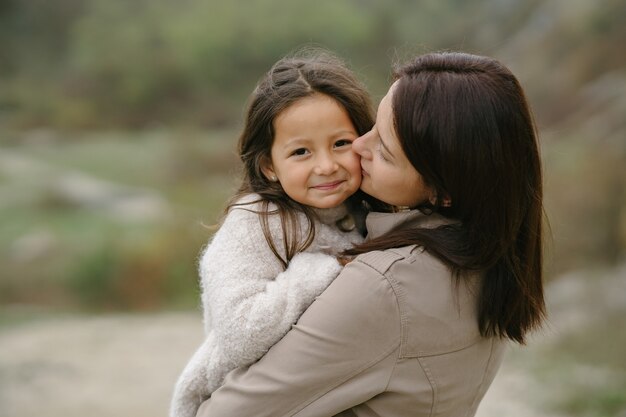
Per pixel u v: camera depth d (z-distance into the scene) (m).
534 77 14.27
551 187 8.04
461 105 1.36
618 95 11.82
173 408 1.65
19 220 12.08
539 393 4.77
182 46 27.30
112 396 5.43
